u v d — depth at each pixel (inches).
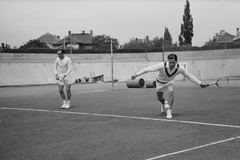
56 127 295.9
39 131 277.9
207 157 182.4
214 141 220.5
